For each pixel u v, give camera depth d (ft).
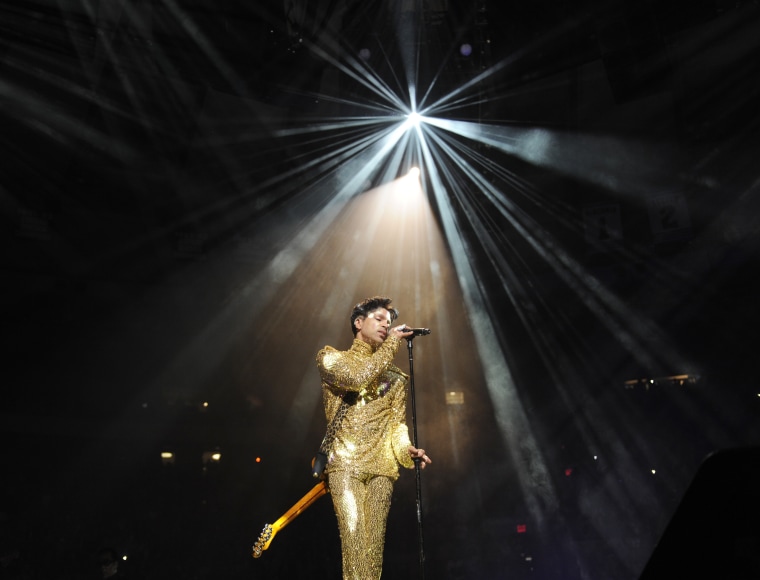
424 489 58.75
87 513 53.36
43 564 45.55
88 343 57.11
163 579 47.47
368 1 39.50
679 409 56.39
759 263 46.26
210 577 48.14
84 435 57.82
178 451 59.88
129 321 56.13
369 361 11.85
